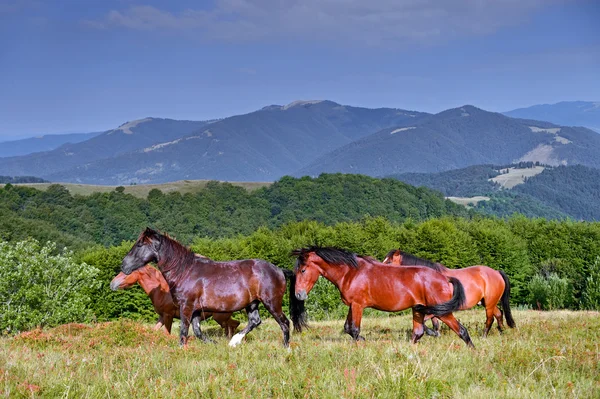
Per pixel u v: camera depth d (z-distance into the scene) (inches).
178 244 492.7
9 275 1012.5
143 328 522.6
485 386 292.2
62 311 1037.8
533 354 358.9
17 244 1080.8
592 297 1425.9
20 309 1009.5
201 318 518.9
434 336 571.2
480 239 1978.3
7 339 524.1
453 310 439.8
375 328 736.3
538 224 2316.7
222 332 653.3
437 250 1851.6
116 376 322.0
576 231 2076.8
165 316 626.2
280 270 506.0
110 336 491.2
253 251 1857.8
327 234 2078.0
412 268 468.1
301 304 527.2
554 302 1483.8
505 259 1952.5
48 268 1082.7
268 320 967.0
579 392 270.4
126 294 1464.1
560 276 1983.3
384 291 465.7
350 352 372.5
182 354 398.0
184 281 485.1
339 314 1344.7
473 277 555.8
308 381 293.1
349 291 477.4
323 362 348.8
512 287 1969.7
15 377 307.4
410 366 311.6
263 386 295.3
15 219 3321.9
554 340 445.1
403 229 2098.9
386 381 284.0
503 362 340.8
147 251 481.7
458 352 382.6
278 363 349.1
